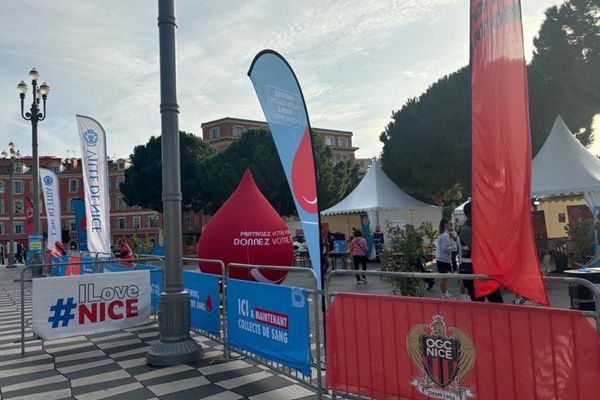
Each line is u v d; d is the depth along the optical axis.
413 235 8.75
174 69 5.89
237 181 37.31
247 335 5.43
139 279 7.61
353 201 21.52
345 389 4.02
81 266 14.15
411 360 3.56
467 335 3.24
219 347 6.62
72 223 66.25
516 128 3.25
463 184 26.62
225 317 5.96
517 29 3.23
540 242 15.87
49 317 6.79
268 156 37.22
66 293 6.93
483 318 3.16
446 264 9.96
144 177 44.88
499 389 3.07
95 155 13.21
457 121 24.67
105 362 6.12
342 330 4.05
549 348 2.86
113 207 67.25
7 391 5.09
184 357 5.78
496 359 3.09
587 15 23.56
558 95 23.62
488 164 3.45
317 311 4.27
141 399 4.64
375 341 3.80
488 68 3.46
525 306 2.97
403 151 27.31
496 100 3.39
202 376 5.29
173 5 5.91
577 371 2.73
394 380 3.67
